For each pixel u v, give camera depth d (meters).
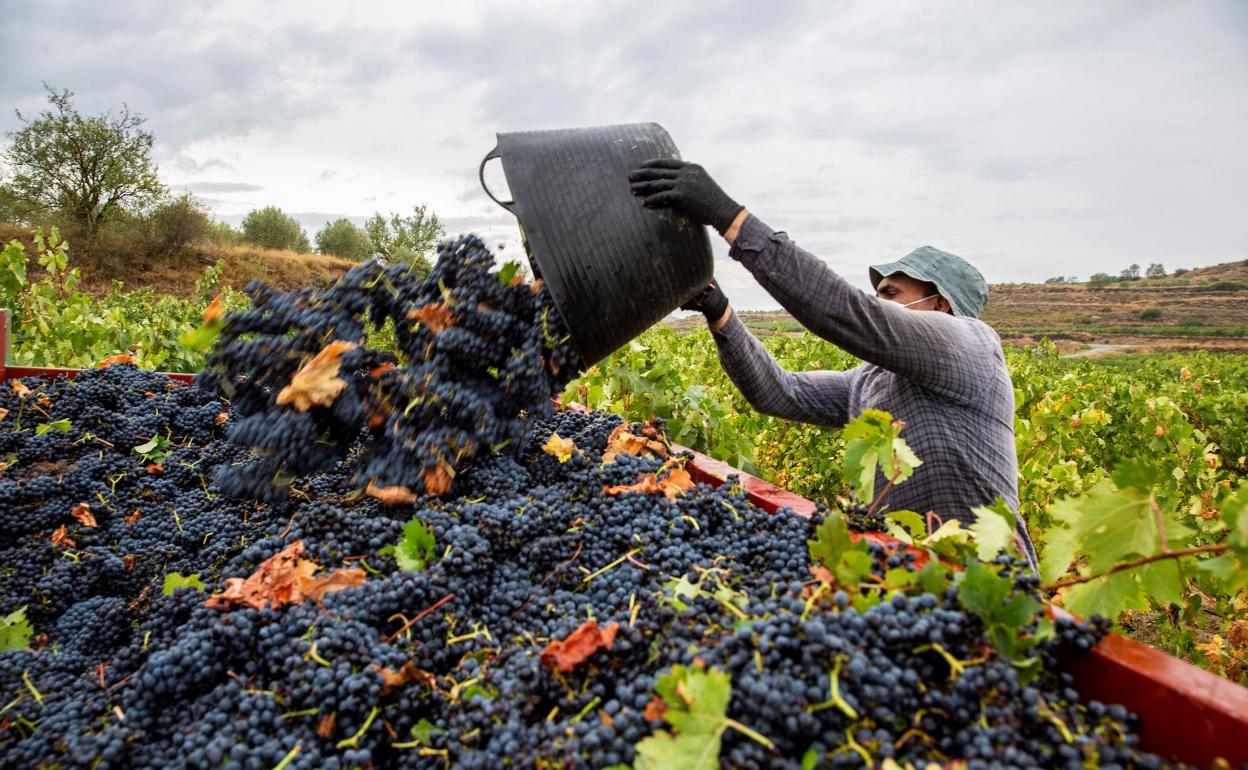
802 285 2.62
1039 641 1.48
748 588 1.81
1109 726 1.35
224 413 3.89
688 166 2.55
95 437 3.63
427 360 2.55
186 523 2.83
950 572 1.67
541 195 2.46
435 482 2.47
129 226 42.47
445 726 1.63
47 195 39.47
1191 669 1.42
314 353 2.55
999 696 1.35
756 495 2.56
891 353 2.78
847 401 3.76
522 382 2.54
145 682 1.80
